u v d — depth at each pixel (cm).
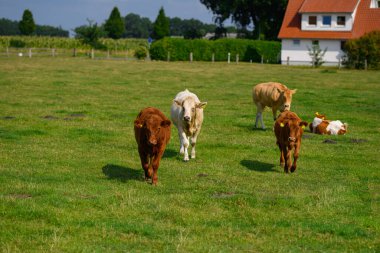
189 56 6588
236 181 1187
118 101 2495
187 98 1322
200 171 1277
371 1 7100
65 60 5547
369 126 2009
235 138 1714
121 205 960
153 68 4725
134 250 762
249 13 8531
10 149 1437
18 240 782
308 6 6694
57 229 830
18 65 4559
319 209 980
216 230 860
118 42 8706
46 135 1661
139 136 1123
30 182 1095
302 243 817
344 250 793
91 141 1602
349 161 1427
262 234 853
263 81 3681
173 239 811
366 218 934
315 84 3541
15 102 2334
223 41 6731
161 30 11538
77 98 2558
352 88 3319
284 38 6700
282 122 1269
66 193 1028
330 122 1847
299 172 1302
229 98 2739
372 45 5372
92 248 763
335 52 6519
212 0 8525
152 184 1131
